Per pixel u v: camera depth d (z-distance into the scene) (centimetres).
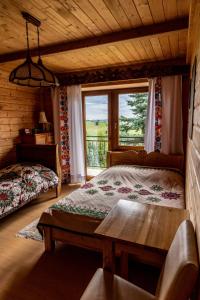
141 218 155
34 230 271
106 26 221
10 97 394
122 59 338
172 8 188
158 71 347
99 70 396
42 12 192
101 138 473
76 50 261
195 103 161
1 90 375
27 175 335
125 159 376
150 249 122
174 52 307
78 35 241
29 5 180
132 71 369
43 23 212
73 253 227
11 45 269
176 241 110
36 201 365
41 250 232
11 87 395
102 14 197
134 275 193
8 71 376
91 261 214
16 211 327
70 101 430
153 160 356
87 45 250
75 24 215
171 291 87
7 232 268
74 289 179
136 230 139
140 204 179
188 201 200
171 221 151
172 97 345
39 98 467
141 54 315
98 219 200
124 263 178
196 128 145
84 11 191
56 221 215
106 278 131
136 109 422
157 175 304
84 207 219
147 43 269
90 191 261
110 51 300
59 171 394
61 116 437
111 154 384
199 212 98
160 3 180
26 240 250
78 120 434
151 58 334
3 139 385
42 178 350
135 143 433
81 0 174
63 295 174
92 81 405
